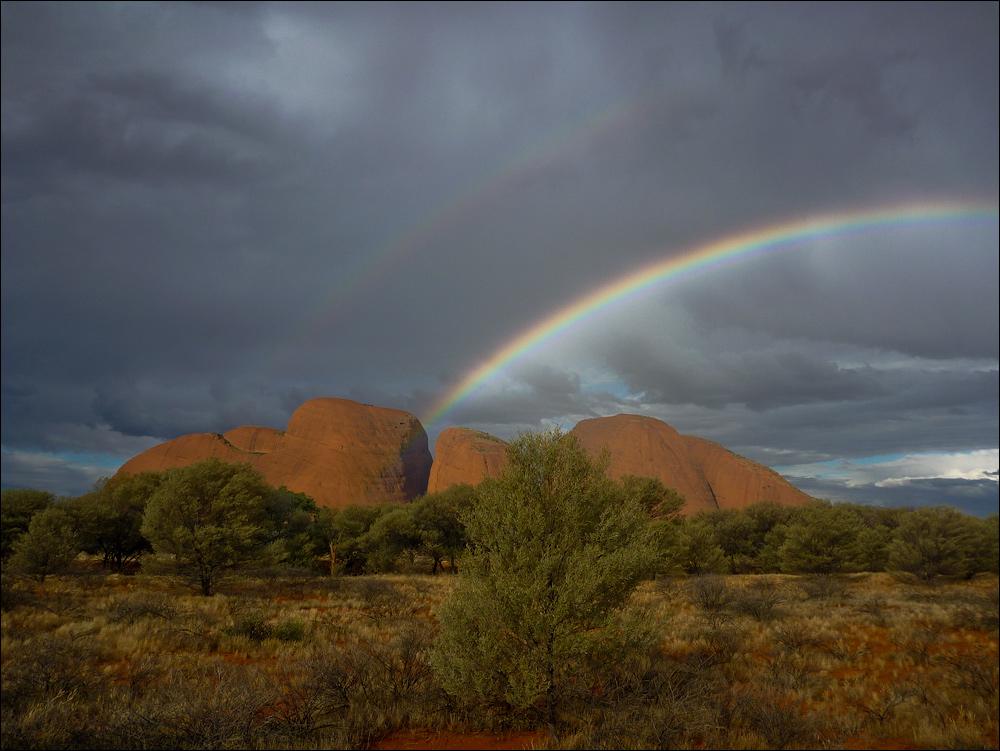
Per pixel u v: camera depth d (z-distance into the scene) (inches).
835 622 641.6
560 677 292.2
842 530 1432.1
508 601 294.4
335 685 319.0
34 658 337.4
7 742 239.5
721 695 328.2
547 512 322.7
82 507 1227.9
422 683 346.0
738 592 851.4
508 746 272.2
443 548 1659.7
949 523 1309.1
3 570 871.7
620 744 264.8
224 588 940.6
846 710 339.3
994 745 281.7
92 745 241.9
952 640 554.6
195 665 395.5
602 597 312.0
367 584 912.3
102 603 679.1
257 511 995.3
